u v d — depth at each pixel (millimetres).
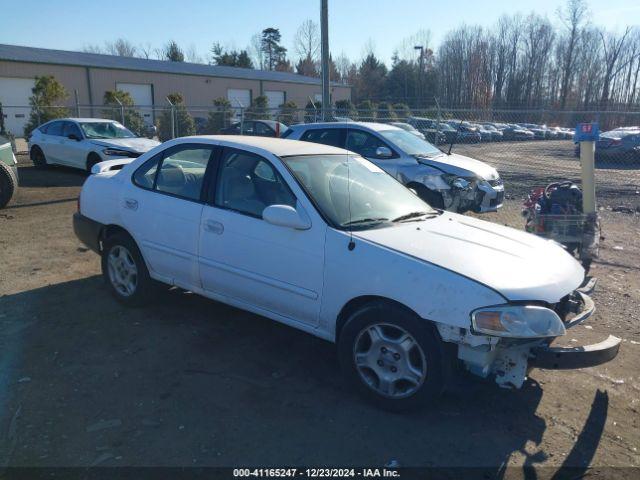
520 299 3158
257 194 4148
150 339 4457
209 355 4211
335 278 3604
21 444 3055
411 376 3361
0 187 9578
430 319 3203
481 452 3117
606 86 64688
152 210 4715
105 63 37188
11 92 31797
